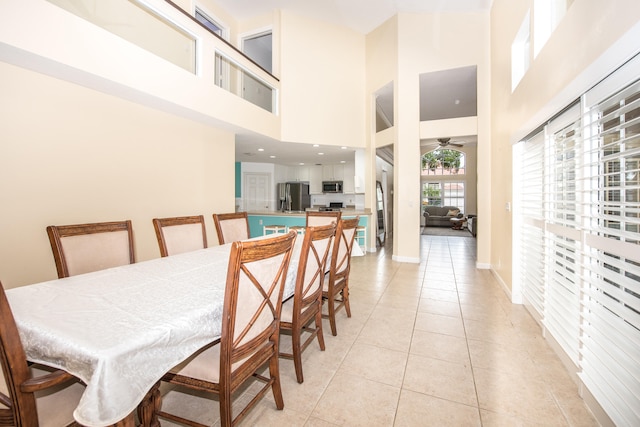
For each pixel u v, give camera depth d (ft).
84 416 2.74
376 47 19.44
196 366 4.20
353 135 19.88
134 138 10.27
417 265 16.65
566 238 6.97
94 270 6.28
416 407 5.23
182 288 4.80
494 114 14.20
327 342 7.66
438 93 21.52
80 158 8.76
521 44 10.90
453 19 16.37
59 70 7.68
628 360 4.34
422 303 10.54
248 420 4.91
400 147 17.57
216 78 12.62
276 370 5.15
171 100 10.25
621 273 5.01
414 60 17.20
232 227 10.58
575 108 6.29
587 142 5.66
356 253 10.64
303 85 17.94
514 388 5.76
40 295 4.41
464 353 7.09
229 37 17.89
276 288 4.91
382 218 26.09
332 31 19.01
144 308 3.96
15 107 7.41
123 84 8.71
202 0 16.05
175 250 8.23
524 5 9.62
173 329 3.51
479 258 15.88
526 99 9.15
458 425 4.81
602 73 4.72
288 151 21.61
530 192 9.55
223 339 3.90
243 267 3.85
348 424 4.83
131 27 9.30
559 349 6.84
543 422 4.87
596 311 5.20
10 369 2.90
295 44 17.69
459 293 11.68
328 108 18.85
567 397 5.49
